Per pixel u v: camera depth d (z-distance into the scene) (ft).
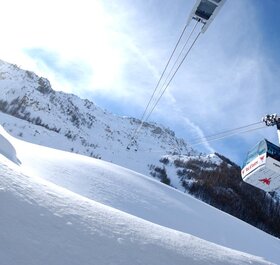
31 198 16.51
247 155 40.22
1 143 48.67
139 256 16.31
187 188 385.29
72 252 13.70
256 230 92.27
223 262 20.97
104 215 20.06
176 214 71.05
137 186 83.82
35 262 11.81
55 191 20.12
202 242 24.23
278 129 32.32
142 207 65.10
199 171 458.91
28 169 50.14
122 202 62.34
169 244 19.86
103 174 81.30
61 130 495.82
